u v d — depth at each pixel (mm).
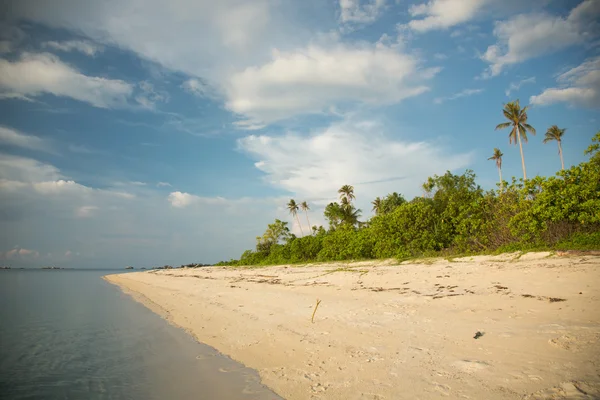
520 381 3660
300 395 4082
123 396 4652
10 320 10859
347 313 7793
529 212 13562
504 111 41031
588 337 4531
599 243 11367
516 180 15883
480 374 3967
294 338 6438
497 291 7938
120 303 15289
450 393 3621
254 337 6922
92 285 30141
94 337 8289
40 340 8062
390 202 41844
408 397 3658
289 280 16844
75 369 5871
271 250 43531
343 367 4762
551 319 5504
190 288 18672
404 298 8719
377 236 21125
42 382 5281
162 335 8148
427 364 4469
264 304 10305
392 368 4492
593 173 12586
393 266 16719
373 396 3789
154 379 5219
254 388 4496
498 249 14523
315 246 30859
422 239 18641
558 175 13641
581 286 7125
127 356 6562
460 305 7254
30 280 40469
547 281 7949
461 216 17844
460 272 11375
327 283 13758
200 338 7504
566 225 13047
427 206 19547
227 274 28656
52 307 14109
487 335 5203
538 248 12859
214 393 4477
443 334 5555
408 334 5801
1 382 5285
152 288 22250
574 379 3527
